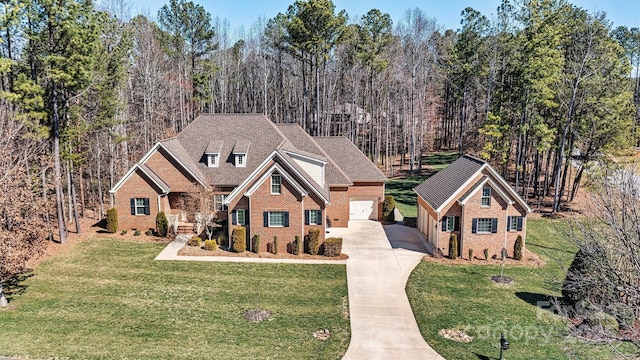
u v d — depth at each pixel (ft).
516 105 140.77
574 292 67.00
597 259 48.93
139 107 186.29
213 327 65.57
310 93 217.15
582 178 167.63
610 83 127.75
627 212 46.91
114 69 121.80
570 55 138.21
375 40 199.11
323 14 165.89
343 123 216.13
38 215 99.60
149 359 56.39
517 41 136.15
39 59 93.66
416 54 197.57
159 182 108.17
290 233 98.99
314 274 87.66
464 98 198.08
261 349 59.98
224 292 78.13
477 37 194.08
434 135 263.90
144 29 197.88
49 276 82.48
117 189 109.70
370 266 92.53
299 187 96.89
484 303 75.77
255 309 71.72
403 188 169.68
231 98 232.53
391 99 225.35
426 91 240.12
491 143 149.89
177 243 103.45
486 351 60.70
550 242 110.11
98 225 116.47
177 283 81.35
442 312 72.38
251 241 99.50
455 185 100.17
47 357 55.98
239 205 99.71
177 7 200.95
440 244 98.78
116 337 61.67
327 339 63.46
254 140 121.90
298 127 132.67
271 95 236.84
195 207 108.99
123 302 72.84
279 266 91.40
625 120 127.65
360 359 58.44
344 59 211.82
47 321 65.51
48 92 96.48
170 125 212.43
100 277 82.89
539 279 86.63
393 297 77.82
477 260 96.84
